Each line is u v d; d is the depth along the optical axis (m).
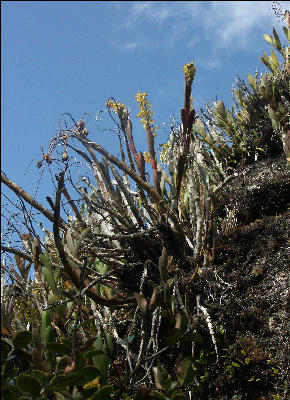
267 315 2.49
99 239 2.60
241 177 2.94
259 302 2.52
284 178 2.81
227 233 2.70
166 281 2.38
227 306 2.52
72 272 2.46
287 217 2.70
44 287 2.58
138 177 2.70
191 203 2.73
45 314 2.36
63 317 2.48
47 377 2.24
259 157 3.06
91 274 2.60
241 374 2.41
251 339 2.46
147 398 2.25
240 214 2.79
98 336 2.33
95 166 2.78
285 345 2.41
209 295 2.55
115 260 2.60
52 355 2.28
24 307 2.62
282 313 2.47
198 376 2.45
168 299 2.38
